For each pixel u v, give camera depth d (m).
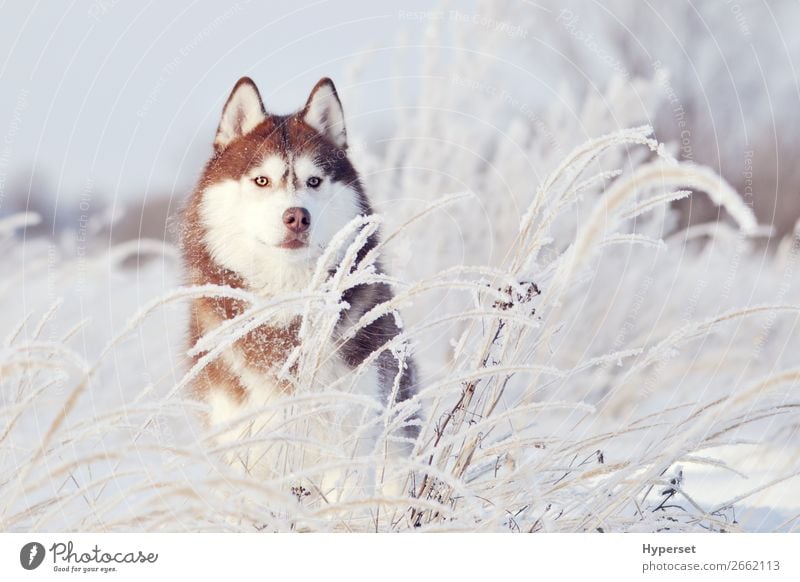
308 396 2.74
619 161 7.40
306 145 4.95
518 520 3.10
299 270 4.79
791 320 6.75
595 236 2.78
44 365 2.63
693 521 3.38
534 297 3.42
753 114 12.98
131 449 2.62
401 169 8.01
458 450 3.42
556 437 3.29
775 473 3.91
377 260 4.93
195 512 2.79
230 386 4.23
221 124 5.06
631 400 4.61
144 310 2.77
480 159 8.34
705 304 7.38
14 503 2.76
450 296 6.43
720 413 2.84
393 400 3.48
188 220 5.02
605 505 3.07
